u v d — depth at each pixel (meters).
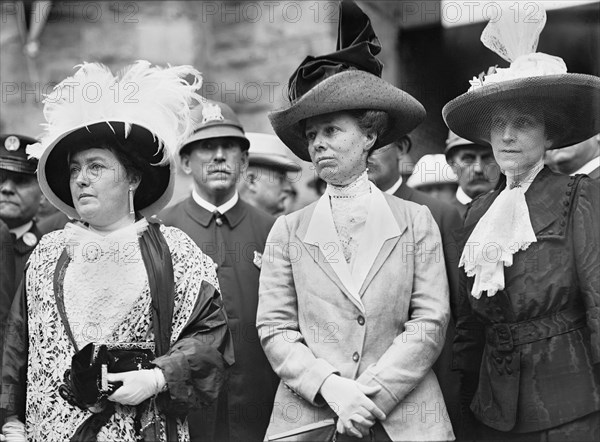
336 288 3.49
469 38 5.87
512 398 3.44
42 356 3.47
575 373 3.39
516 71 3.69
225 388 4.00
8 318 3.64
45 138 3.65
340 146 3.60
